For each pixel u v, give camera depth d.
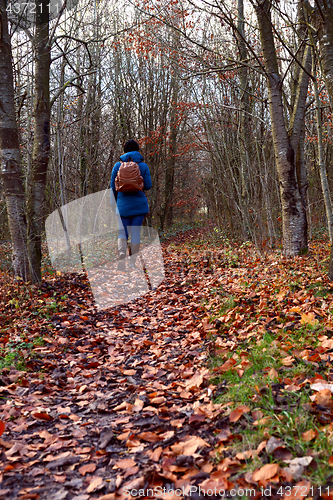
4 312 4.46
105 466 1.86
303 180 7.15
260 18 5.96
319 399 2.01
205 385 2.55
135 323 4.14
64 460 1.89
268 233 8.15
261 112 8.91
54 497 1.63
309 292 4.04
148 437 2.02
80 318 4.30
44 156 5.74
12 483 1.74
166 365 2.99
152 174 16.36
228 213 10.36
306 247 6.48
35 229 5.52
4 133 5.38
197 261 7.75
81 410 2.47
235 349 3.02
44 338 3.66
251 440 1.83
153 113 16.38
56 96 6.12
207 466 1.71
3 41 5.23
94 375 3.00
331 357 2.50
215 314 4.05
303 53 6.50
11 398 2.61
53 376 2.98
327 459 1.62
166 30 9.79
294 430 1.82
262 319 3.55
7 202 5.47
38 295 5.00
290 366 2.54
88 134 11.35
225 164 9.69
